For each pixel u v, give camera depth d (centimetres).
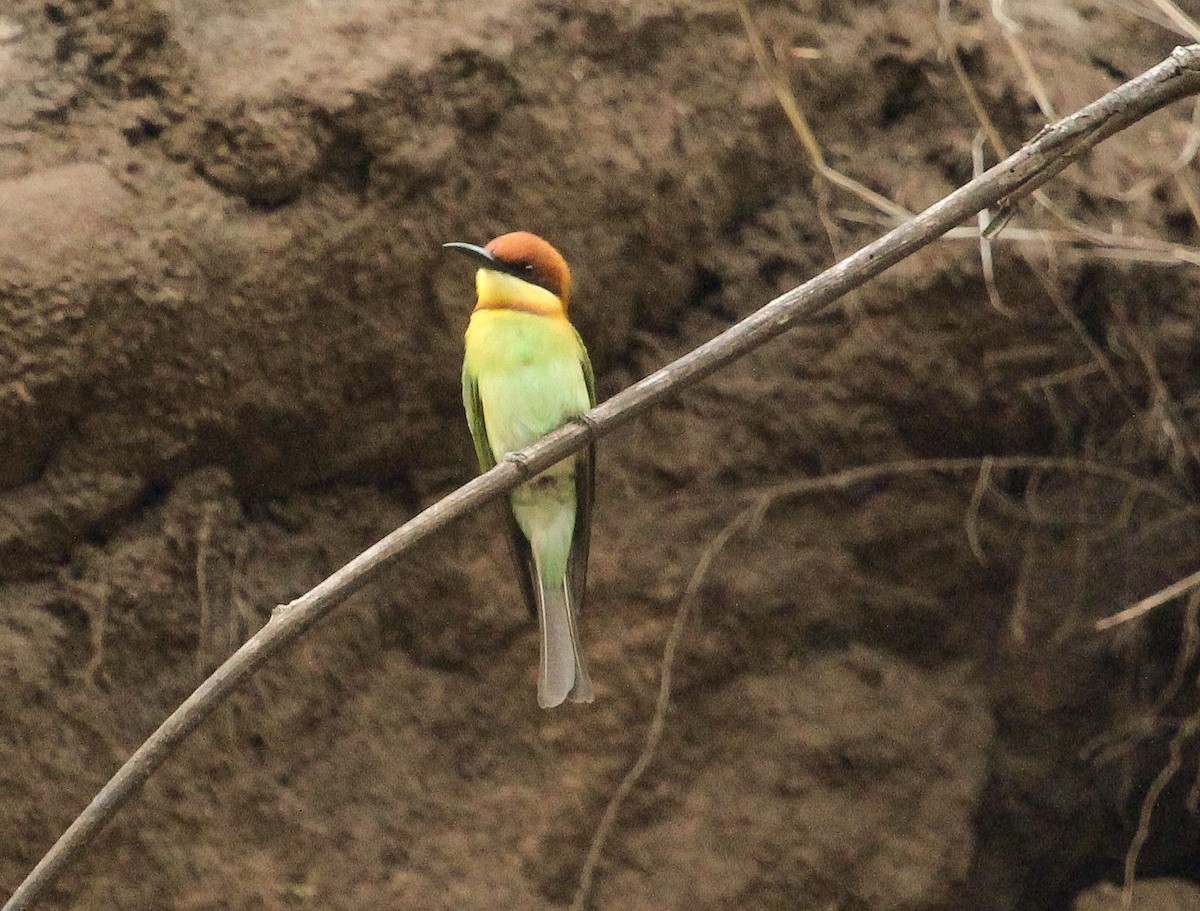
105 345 929
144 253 934
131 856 966
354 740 1025
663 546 1064
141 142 959
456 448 1047
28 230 915
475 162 1003
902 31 1121
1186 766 1128
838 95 1112
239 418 977
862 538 1092
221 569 993
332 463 1022
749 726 1076
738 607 1073
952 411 1081
